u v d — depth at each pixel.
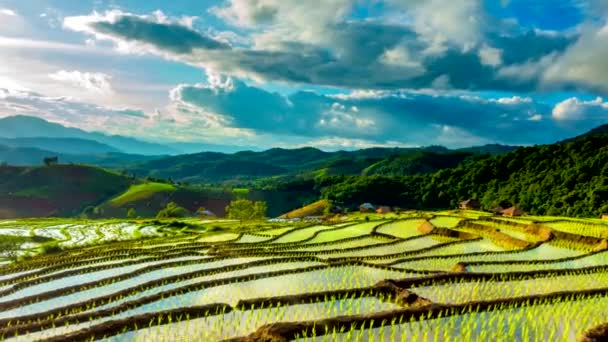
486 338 13.24
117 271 32.84
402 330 13.91
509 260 29.70
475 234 45.28
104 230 86.81
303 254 37.06
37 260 47.81
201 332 15.46
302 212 153.62
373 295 19.19
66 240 71.94
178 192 189.88
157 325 16.11
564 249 34.94
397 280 21.22
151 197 181.75
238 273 27.75
